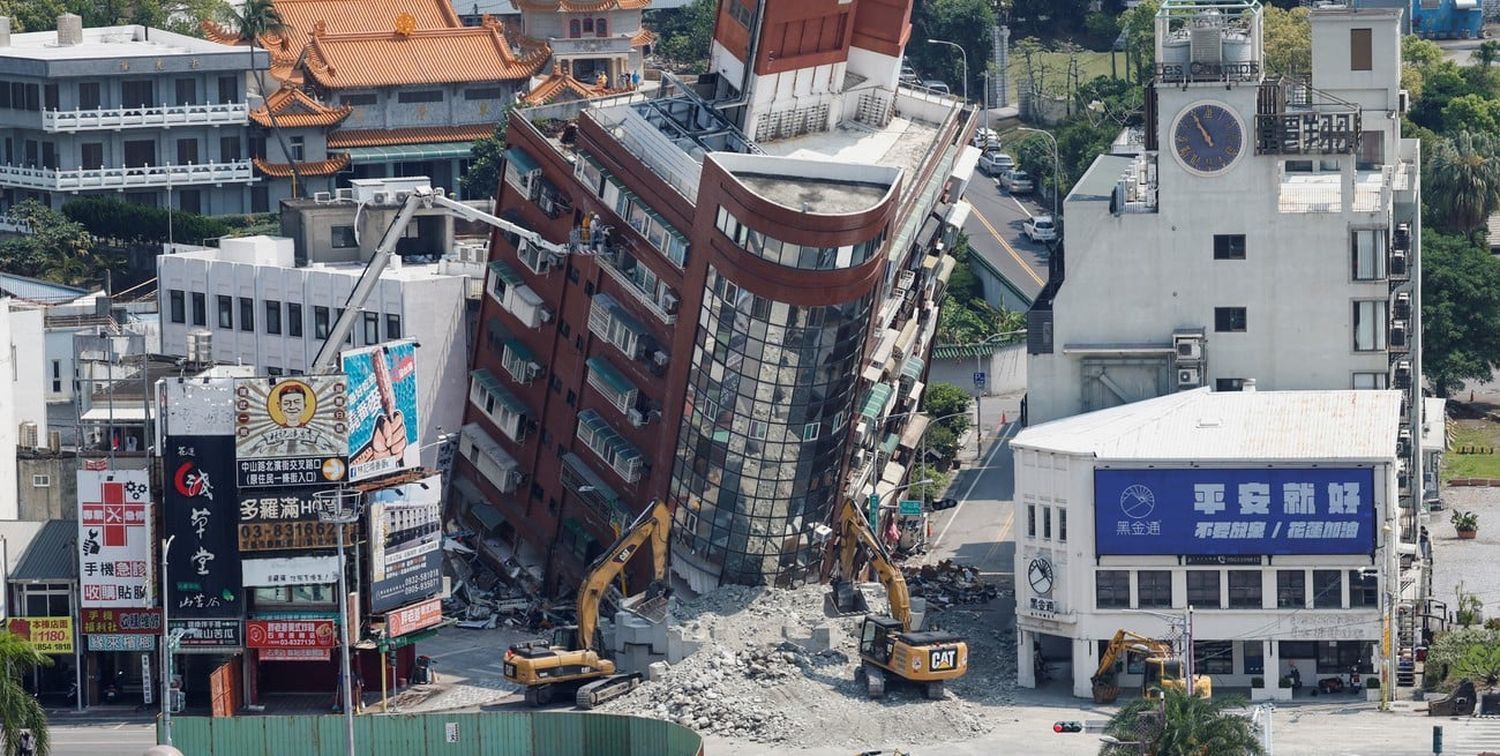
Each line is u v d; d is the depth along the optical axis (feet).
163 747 647.97
